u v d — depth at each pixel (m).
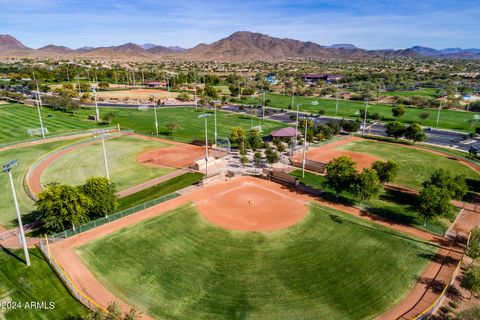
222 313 28.08
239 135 83.56
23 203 49.19
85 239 38.88
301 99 173.88
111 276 32.59
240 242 39.00
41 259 35.12
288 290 30.84
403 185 58.16
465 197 53.22
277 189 55.38
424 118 117.06
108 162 68.81
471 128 107.50
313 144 85.25
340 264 34.81
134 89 197.00
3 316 27.64
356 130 98.44
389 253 36.81
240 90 186.00
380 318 27.59
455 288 31.39
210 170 64.50
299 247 37.97
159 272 33.31
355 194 47.94
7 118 111.44
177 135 93.06
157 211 46.50
